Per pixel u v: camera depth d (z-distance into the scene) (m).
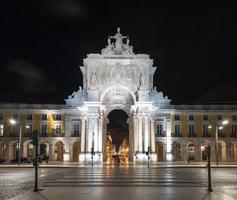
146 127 53.22
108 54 55.00
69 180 21.41
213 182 20.39
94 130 53.28
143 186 17.86
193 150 65.69
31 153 62.03
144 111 53.50
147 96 53.88
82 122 55.53
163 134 58.88
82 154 54.19
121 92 56.12
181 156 60.44
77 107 57.28
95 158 52.38
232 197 13.80
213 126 61.31
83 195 14.26
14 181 21.09
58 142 61.41
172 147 60.69
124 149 90.94
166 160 58.16
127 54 55.09
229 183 19.83
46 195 14.30
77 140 58.06
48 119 60.31
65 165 43.44
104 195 14.26
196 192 15.36
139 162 50.97
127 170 33.09
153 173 28.39
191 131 60.97
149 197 13.70
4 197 13.84
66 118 58.56
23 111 60.69
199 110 60.94
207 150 16.42
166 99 59.69
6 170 33.84
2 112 60.94
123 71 54.75
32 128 60.50
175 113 60.75
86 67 57.44
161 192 15.30
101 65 54.88
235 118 61.72
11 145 61.00
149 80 56.28
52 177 24.06
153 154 53.66
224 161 59.72
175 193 14.96
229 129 61.47
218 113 61.38
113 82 54.41
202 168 37.88
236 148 61.66
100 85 54.50
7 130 60.56
